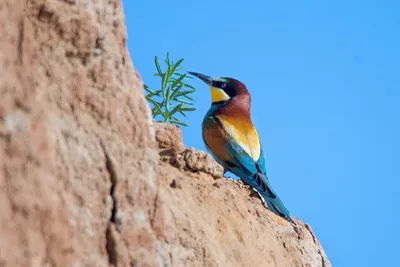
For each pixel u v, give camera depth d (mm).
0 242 8250
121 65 10859
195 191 13234
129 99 10727
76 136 9789
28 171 8859
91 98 10312
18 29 9562
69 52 10242
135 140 10547
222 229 13070
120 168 10078
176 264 11266
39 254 8609
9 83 9086
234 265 12719
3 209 8438
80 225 9320
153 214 10320
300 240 15188
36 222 8711
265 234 14211
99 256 9453
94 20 10492
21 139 8938
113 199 9867
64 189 9281
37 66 9711
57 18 10039
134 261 9742
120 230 9758
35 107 9305
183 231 11727
